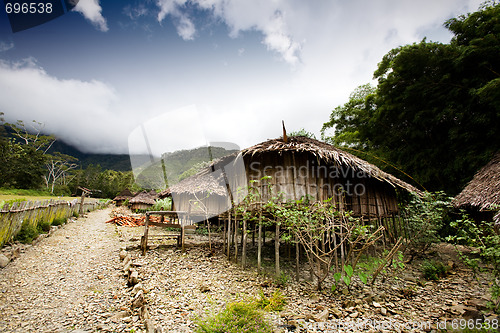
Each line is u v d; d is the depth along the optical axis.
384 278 6.40
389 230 9.60
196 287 5.57
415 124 11.11
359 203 8.23
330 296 5.37
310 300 5.14
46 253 7.64
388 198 9.80
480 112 9.02
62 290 5.27
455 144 10.05
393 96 11.52
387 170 12.89
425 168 11.29
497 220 5.71
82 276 6.10
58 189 43.41
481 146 9.51
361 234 5.67
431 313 4.43
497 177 7.78
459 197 8.87
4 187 32.31
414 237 7.94
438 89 10.02
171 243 9.89
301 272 7.05
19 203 8.05
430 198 7.83
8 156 33.50
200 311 4.41
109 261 7.34
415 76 10.62
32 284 5.44
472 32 9.86
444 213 9.05
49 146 44.12
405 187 7.98
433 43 9.79
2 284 5.27
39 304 4.61
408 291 5.44
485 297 4.98
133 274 5.79
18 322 3.97
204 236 12.10
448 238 5.57
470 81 9.21
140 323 3.96
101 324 3.97
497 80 7.62
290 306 4.81
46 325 3.92
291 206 6.48
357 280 6.44
